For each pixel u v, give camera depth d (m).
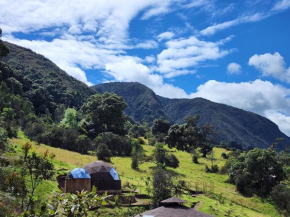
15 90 124.31
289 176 79.75
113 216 33.50
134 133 132.25
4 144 48.81
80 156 73.56
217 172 80.69
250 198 62.41
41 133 84.62
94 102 115.00
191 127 116.94
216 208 46.75
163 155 78.38
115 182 45.62
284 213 56.28
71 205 11.88
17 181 18.31
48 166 19.67
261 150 71.81
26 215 12.82
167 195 41.81
